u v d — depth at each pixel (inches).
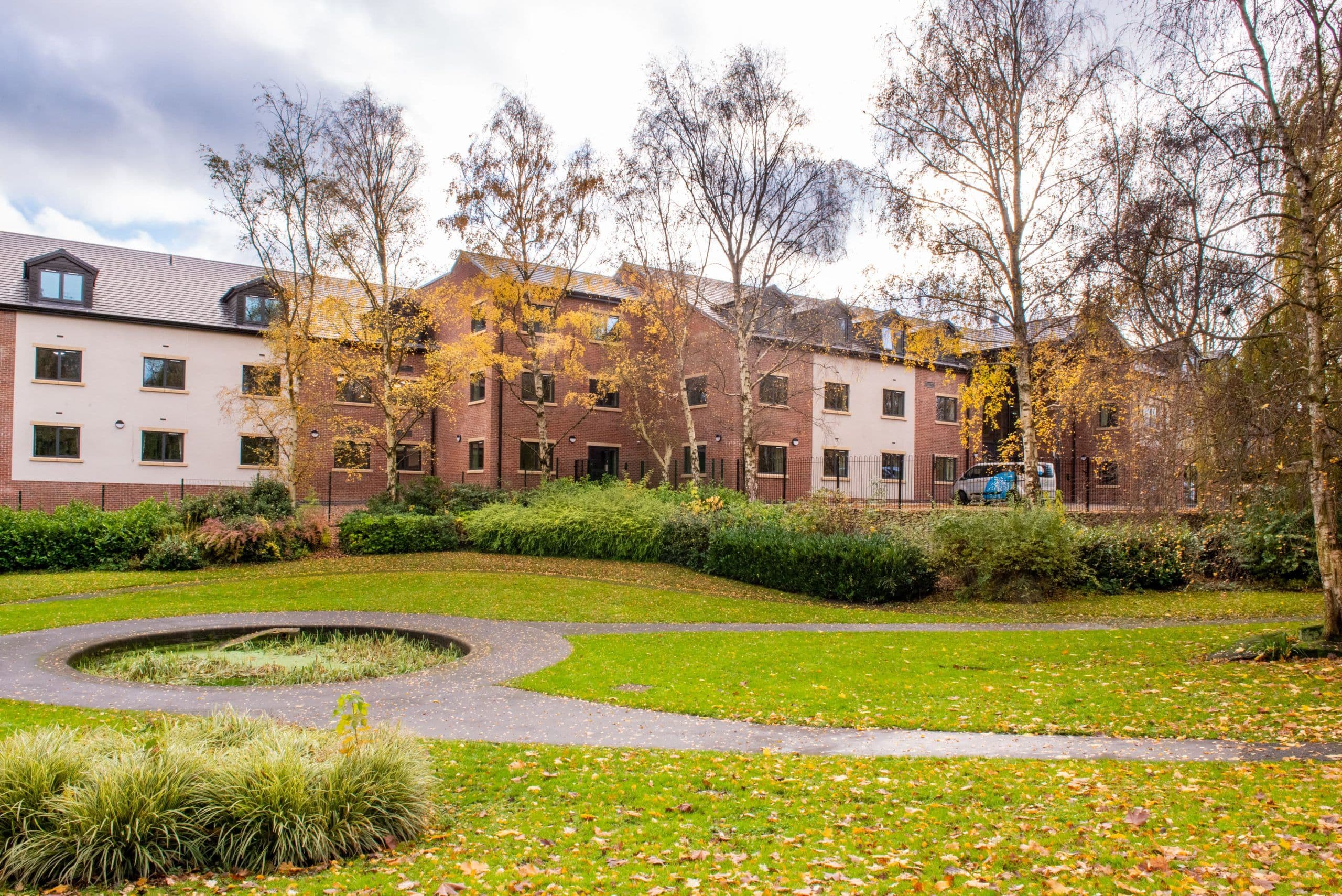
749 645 519.8
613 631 582.9
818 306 1080.8
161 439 1211.2
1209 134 423.8
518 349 1259.8
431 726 336.8
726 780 266.2
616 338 1168.2
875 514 825.5
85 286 1168.2
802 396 1298.0
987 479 1145.4
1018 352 745.6
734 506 891.4
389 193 1041.5
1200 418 452.4
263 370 1003.9
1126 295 496.4
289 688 399.9
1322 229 426.0
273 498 954.7
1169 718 330.6
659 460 1214.9
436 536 967.0
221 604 657.0
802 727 336.8
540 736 323.0
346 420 1028.5
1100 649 486.3
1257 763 270.1
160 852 194.2
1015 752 295.6
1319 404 415.5
